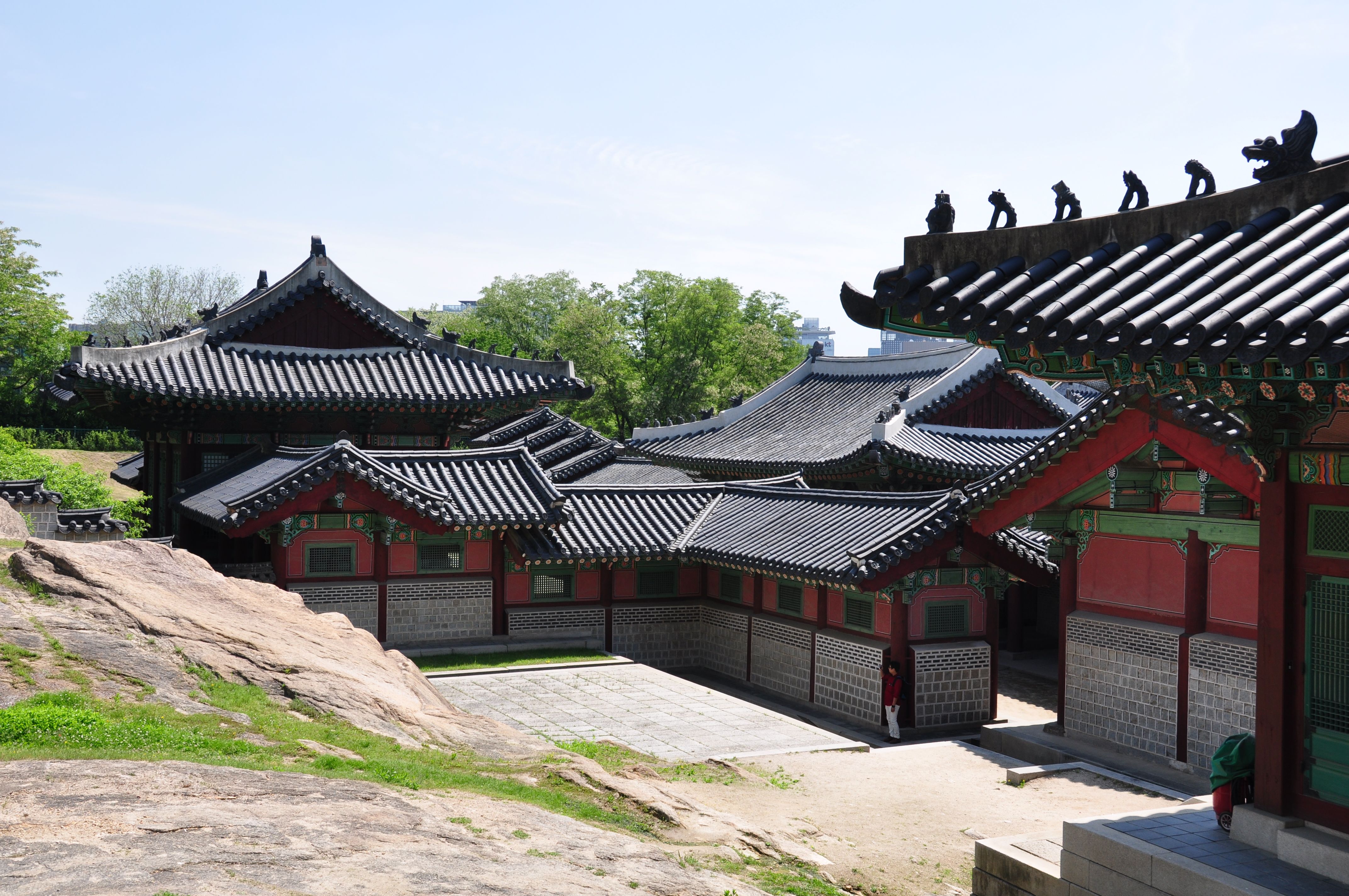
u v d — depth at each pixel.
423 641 26.28
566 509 28.03
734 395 74.50
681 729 19.77
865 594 22.91
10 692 11.08
